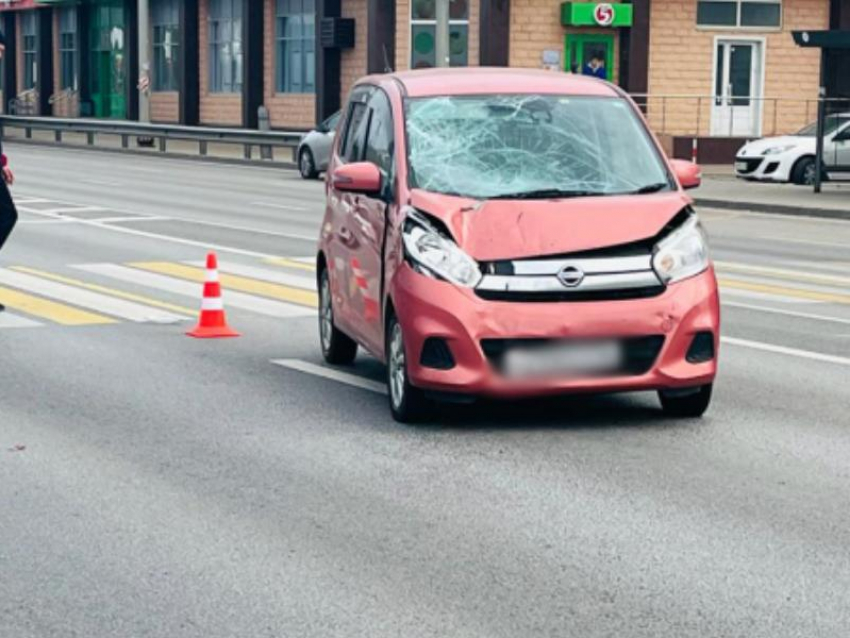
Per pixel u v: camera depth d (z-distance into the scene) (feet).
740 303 53.16
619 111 35.45
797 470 29.04
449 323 30.86
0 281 56.90
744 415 33.91
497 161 33.83
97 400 35.76
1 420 33.63
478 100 35.24
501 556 23.66
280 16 173.58
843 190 109.70
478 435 31.91
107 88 216.95
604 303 31.04
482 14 148.15
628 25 149.07
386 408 34.71
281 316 48.83
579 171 33.81
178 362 40.60
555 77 36.55
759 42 153.17
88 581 22.54
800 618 20.86
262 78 176.55
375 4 152.76
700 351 31.78
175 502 26.86
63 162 142.31
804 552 23.86
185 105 189.37
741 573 22.81
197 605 21.44
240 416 33.94
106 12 214.69
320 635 20.22
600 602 21.50
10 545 24.35
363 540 24.53
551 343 30.89
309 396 36.11
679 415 33.58
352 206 36.65
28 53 236.63
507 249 31.17
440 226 31.60
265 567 23.13
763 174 115.44
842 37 105.81
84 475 28.78
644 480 28.27
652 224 31.86
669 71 151.33
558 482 28.12
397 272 31.89
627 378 31.14
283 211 90.63
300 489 27.71
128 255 66.03
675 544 24.29
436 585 22.25
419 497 27.12
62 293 53.93
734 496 27.17
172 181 117.39
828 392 36.68
